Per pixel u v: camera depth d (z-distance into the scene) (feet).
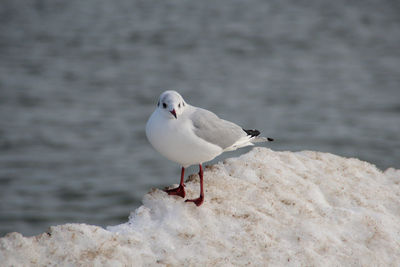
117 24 220.64
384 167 79.51
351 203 26.78
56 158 85.30
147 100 120.06
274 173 28.12
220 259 21.08
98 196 72.28
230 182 26.61
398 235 24.54
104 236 21.53
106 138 95.25
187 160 24.35
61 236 21.11
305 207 25.41
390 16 234.79
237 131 25.80
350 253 22.74
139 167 82.02
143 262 20.67
